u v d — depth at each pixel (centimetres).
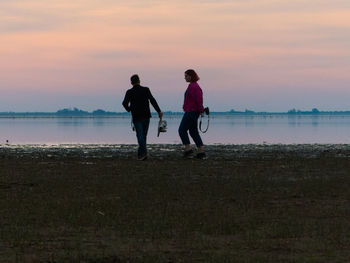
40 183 2022
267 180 2125
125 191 1825
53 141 6738
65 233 1209
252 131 11381
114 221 1334
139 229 1246
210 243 1116
